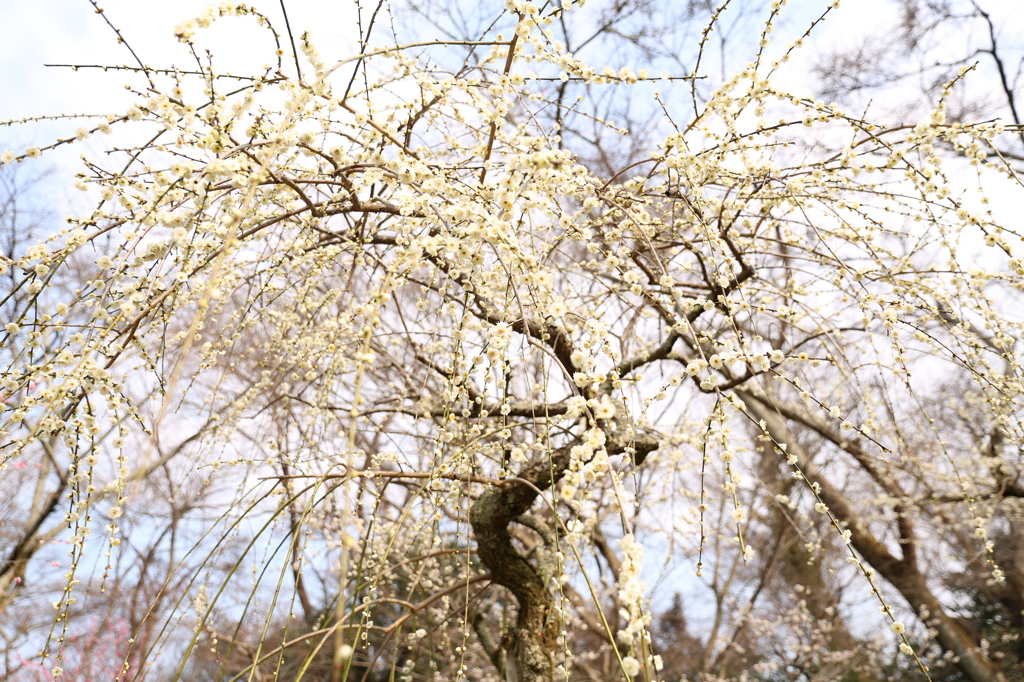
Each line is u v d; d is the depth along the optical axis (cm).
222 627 409
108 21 142
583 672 414
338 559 258
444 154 225
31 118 134
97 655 455
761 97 170
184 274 137
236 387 296
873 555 527
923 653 515
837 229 209
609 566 369
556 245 222
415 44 139
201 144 140
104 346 130
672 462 303
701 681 502
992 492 381
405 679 248
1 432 123
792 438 488
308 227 189
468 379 193
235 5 140
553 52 171
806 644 547
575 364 118
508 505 228
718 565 509
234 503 160
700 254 217
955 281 186
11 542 443
